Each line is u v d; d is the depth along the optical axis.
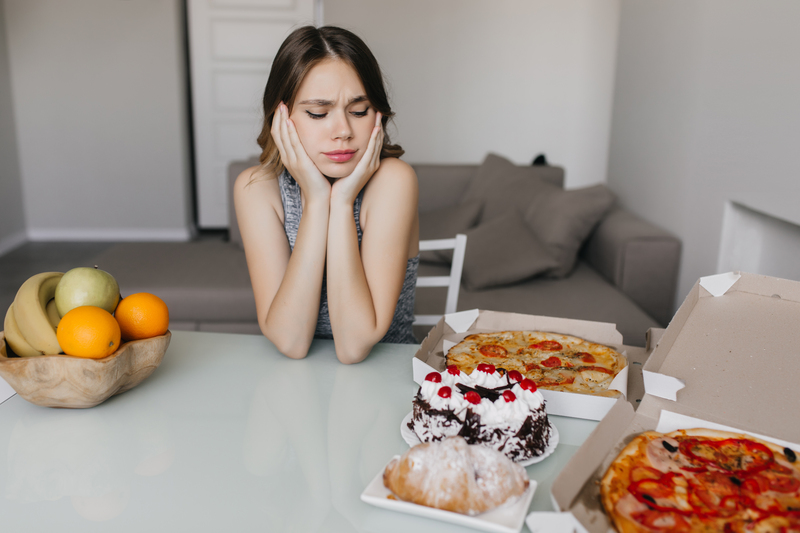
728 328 0.75
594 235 2.61
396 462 0.59
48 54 4.63
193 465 0.67
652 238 2.32
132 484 0.64
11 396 0.84
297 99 0.95
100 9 4.57
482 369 0.74
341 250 0.99
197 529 0.56
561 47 4.63
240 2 4.74
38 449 0.70
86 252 4.59
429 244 1.56
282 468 0.67
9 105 4.64
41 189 4.87
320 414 0.80
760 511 0.54
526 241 2.40
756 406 0.69
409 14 4.66
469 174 3.10
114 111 4.76
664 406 0.71
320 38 0.93
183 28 4.87
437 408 0.67
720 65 2.05
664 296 2.35
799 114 1.59
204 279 2.34
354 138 0.96
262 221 1.13
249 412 0.81
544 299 2.20
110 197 4.91
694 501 0.55
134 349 0.81
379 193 1.11
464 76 4.73
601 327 0.98
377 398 0.85
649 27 2.73
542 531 0.51
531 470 0.66
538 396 0.70
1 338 0.81
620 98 3.13
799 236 1.80
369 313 0.99
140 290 2.24
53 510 0.59
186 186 4.98
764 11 1.78
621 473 0.59
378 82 0.97
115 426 0.76
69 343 0.74
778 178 1.69
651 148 2.69
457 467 0.55
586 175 4.81
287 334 0.98
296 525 0.57
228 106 4.92
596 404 0.77
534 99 4.73
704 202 2.17
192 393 0.86
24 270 4.08
